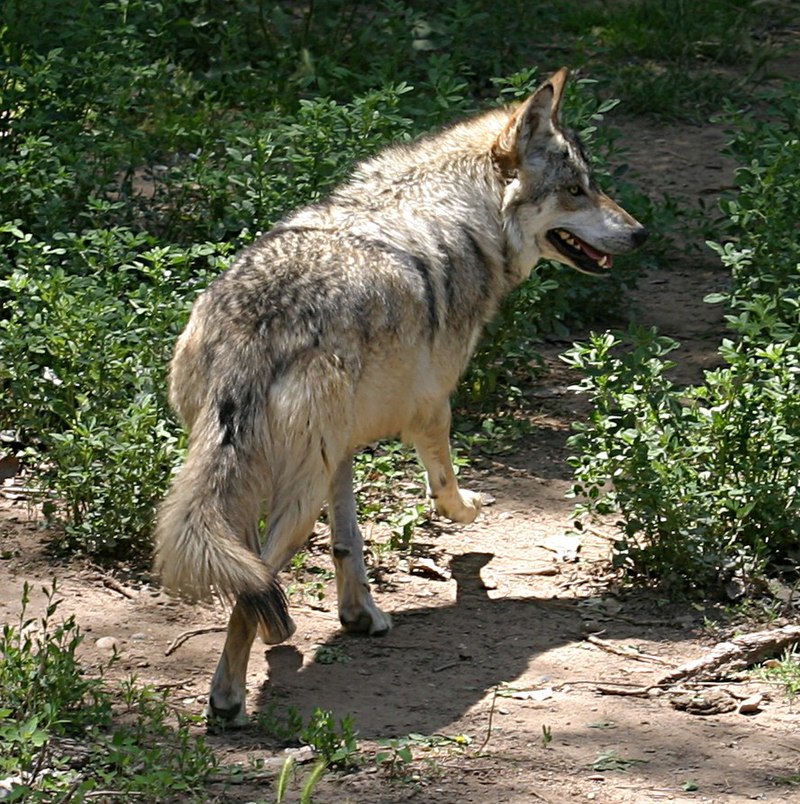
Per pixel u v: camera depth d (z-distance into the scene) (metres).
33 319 10.80
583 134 13.55
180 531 7.58
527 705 8.38
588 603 9.75
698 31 24.47
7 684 7.64
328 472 8.21
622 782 7.50
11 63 15.75
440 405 9.48
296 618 9.44
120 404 10.45
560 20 24.00
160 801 7.05
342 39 21.62
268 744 7.80
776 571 10.02
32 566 9.71
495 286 9.91
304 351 8.09
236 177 13.25
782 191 13.66
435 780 7.45
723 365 13.79
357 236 8.97
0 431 11.17
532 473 11.84
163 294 11.12
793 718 8.31
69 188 13.86
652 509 9.77
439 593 9.89
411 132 14.13
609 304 14.86
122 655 8.71
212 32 21.03
